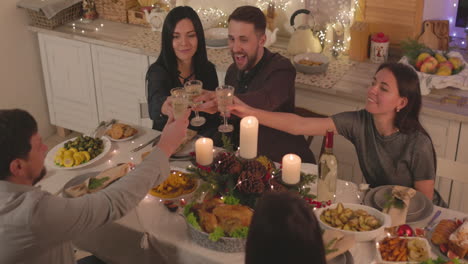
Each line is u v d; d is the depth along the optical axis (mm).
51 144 4008
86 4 3701
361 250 1623
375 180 2162
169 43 2506
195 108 2199
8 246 1334
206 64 2645
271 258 710
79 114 3896
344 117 2162
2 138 1337
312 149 3137
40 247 1359
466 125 2617
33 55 3787
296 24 3443
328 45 3266
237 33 2377
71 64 3699
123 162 2180
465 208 2803
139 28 3656
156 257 1739
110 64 3547
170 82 2564
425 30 3062
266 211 725
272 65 2410
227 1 3541
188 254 1646
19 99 3775
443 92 2764
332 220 1680
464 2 3033
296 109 2582
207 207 1688
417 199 1846
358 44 3111
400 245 1588
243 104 2170
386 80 1929
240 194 1716
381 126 2053
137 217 1796
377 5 3105
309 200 1744
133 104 3633
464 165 2041
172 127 1663
